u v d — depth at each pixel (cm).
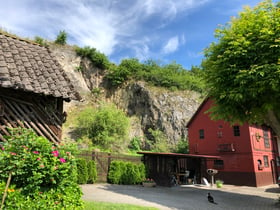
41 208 464
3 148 521
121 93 4138
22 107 627
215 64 1171
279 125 1138
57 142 661
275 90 955
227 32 1173
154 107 3672
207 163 2358
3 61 665
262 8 1136
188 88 4206
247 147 2086
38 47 888
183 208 937
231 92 1027
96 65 4356
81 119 3100
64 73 778
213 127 2377
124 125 3083
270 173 2252
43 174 475
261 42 998
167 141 3331
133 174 1656
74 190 557
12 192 439
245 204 1147
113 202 880
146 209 780
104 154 1619
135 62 4475
